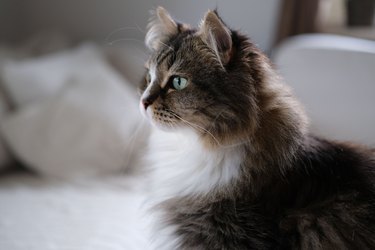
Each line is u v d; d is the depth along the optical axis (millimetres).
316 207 634
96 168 1046
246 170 645
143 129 970
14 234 793
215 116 644
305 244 623
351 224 628
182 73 660
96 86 1100
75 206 900
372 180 656
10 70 1102
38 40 1358
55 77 1130
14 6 1457
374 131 1031
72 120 1041
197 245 640
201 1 1355
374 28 1240
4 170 1057
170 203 682
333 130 1053
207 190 657
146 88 710
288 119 658
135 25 1416
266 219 622
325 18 1268
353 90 1037
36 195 937
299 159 649
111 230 823
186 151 691
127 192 975
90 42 1402
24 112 1048
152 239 692
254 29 1338
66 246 770
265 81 663
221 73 646
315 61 1050
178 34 713
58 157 1023
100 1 1439
